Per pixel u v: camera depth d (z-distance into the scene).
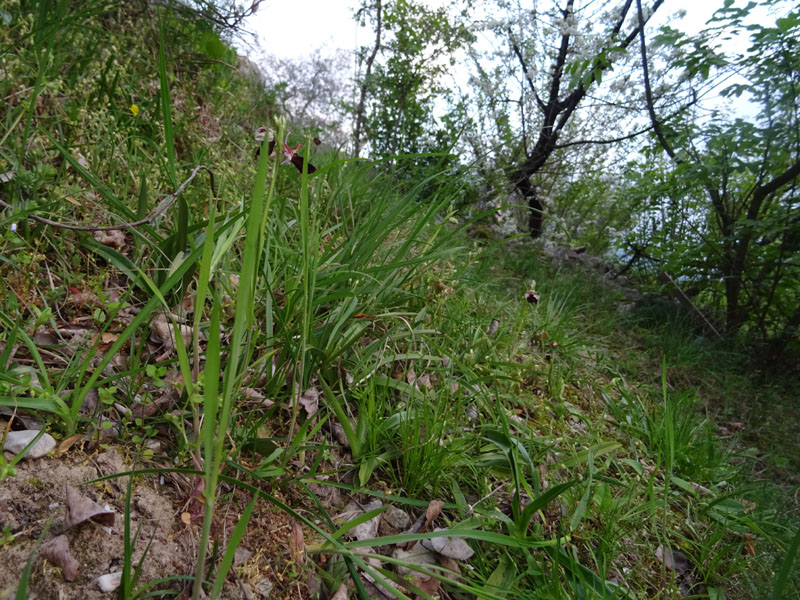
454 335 2.47
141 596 1.01
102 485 1.18
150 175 2.24
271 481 1.42
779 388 4.16
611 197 6.89
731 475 2.49
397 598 1.29
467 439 1.80
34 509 1.07
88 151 2.22
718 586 1.80
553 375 2.76
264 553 1.26
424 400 1.76
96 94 2.64
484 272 3.80
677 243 5.34
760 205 4.65
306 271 1.30
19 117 1.93
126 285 1.89
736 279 4.83
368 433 1.66
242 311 0.78
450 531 1.29
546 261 5.69
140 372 1.44
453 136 7.09
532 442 1.91
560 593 1.34
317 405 1.75
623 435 2.56
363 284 2.12
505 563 1.47
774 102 4.10
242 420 1.54
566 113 6.69
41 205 1.75
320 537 1.37
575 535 1.67
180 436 1.36
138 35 3.43
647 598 1.65
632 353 4.05
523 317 2.70
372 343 2.06
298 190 2.96
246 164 3.05
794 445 3.32
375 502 1.56
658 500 2.06
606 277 5.95
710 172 4.48
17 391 1.19
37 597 0.94
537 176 7.65
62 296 1.68
